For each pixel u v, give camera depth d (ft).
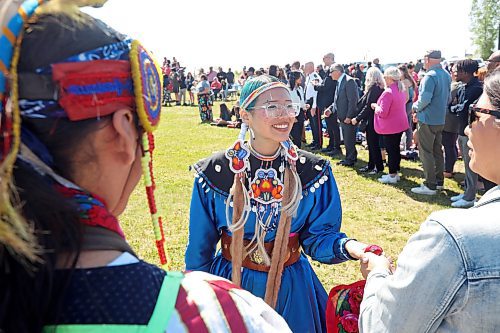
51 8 1.95
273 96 5.85
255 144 6.14
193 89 66.95
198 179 6.23
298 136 28.78
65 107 1.92
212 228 6.37
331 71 27.78
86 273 1.93
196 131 39.65
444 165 21.99
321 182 6.23
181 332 1.96
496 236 3.10
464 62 17.37
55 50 1.91
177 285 2.09
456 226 3.18
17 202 1.83
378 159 23.22
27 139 1.95
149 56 2.18
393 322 3.44
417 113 19.30
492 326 3.09
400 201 19.08
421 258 3.28
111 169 2.14
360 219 17.06
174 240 15.11
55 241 1.87
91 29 1.99
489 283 3.04
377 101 22.00
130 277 1.98
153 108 2.17
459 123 17.60
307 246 6.37
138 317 1.92
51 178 2.00
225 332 2.06
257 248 6.16
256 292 6.14
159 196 20.03
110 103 2.00
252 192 6.07
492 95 3.56
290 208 6.07
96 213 2.04
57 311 1.85
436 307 3.20
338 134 27.86
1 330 1.82
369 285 4.13
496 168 3.61
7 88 1.85
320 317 6.49
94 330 1.86
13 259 1.84
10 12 1.89
